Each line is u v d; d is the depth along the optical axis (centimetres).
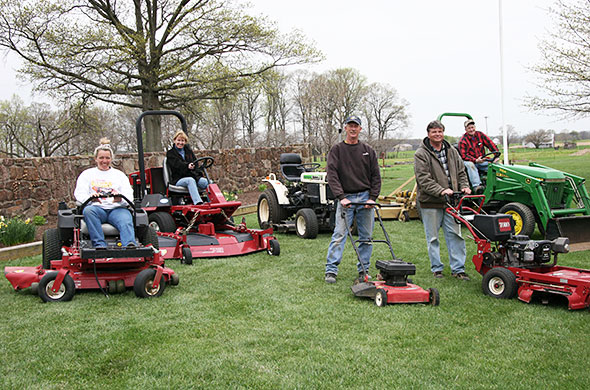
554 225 762
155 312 465
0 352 369
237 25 1730
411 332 410
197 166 849
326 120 3306
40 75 1616
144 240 592
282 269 646
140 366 345
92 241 535
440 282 569
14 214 1020
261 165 1778
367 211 584
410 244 802
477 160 884
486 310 466
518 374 330
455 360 354
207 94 1842
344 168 578
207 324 432
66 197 1138
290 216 994
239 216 1227
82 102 1767
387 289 490
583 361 349
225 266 664
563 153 3275
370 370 337
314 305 486
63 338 397
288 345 383
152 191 852
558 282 465
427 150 592
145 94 1805
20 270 534
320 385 316
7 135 2914
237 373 333
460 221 572
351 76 3550
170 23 1769
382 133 4116
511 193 834
